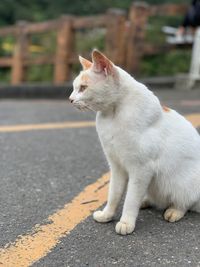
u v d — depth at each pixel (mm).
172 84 3846
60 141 2062
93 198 1431
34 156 1842
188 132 1254
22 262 1090
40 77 4969
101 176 1612
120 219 1244
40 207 1366
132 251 1129
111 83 1151
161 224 1258
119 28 3670
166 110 1256
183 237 1189
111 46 3689
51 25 4188
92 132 2223
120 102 1171
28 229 1237
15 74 4613
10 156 1842
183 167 1246
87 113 2770
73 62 4086
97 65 1151
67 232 1222
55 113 2820
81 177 1606
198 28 3803
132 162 1180
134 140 1158
